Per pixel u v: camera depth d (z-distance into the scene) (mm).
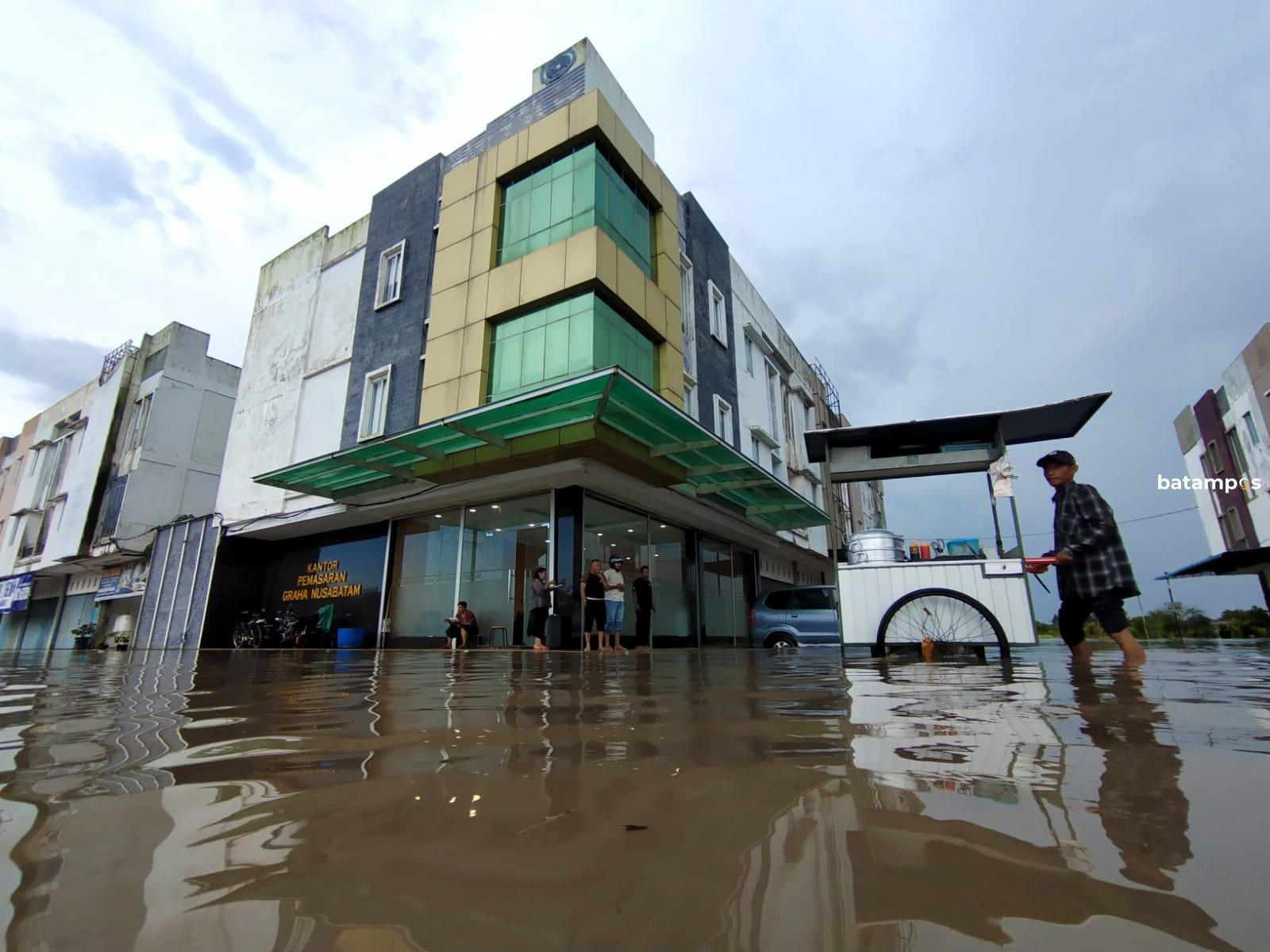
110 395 23516
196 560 16359
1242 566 19766
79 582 23484
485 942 441
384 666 5289
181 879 587
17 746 1338
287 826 762
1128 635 3973
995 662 4395
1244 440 22422
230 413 23375
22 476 27906
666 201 14102
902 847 655
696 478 12414
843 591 5160
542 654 8727
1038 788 891
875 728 1467
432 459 10953
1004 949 408
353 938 451
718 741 1324
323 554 15156
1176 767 1012
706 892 542
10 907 516
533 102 13336
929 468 5727
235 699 2410
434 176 14641
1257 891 524
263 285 18000
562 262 11414
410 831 741
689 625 14422
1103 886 542
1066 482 4328
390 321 14195
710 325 15953
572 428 9836
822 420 25312
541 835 720
